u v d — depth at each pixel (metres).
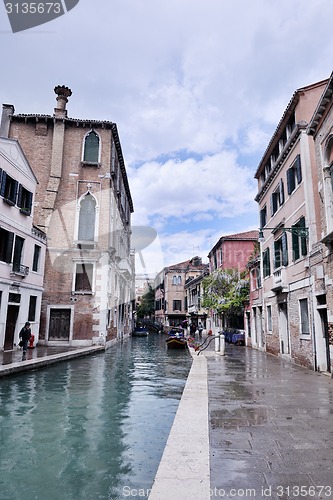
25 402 7.72
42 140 21.89
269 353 16.98
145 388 9.59
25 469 4.29
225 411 5.94
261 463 3.75
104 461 4.54
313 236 11.43
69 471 4.23
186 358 17.83
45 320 19.59
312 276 11.20
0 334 15.10
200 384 8.41
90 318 19.78
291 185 13.32
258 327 19.66
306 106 12.52
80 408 7.26
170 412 7.00
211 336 31.09
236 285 23.67
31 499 3.58
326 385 8.44
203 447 3.99
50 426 6.02
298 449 4.16
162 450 4.93
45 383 9.98
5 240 15.60
